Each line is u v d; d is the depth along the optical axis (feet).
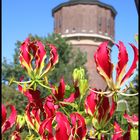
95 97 4.89
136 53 4.46
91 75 107.76
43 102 5.61
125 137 4.55
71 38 114.83
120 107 5.23
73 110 5.48
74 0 116.06
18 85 5.58
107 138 4.91
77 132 4.56
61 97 5.70
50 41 79.61
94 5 116.06
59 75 71.15
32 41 5.48
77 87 5.78
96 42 114.93
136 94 4.41
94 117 4.77
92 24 115.55
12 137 5.61
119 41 4.61
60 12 119.55
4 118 4.89
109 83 4.53
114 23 125.18
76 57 83.61
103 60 4.54
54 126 5.08
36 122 5.51
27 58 5.33
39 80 5.28
